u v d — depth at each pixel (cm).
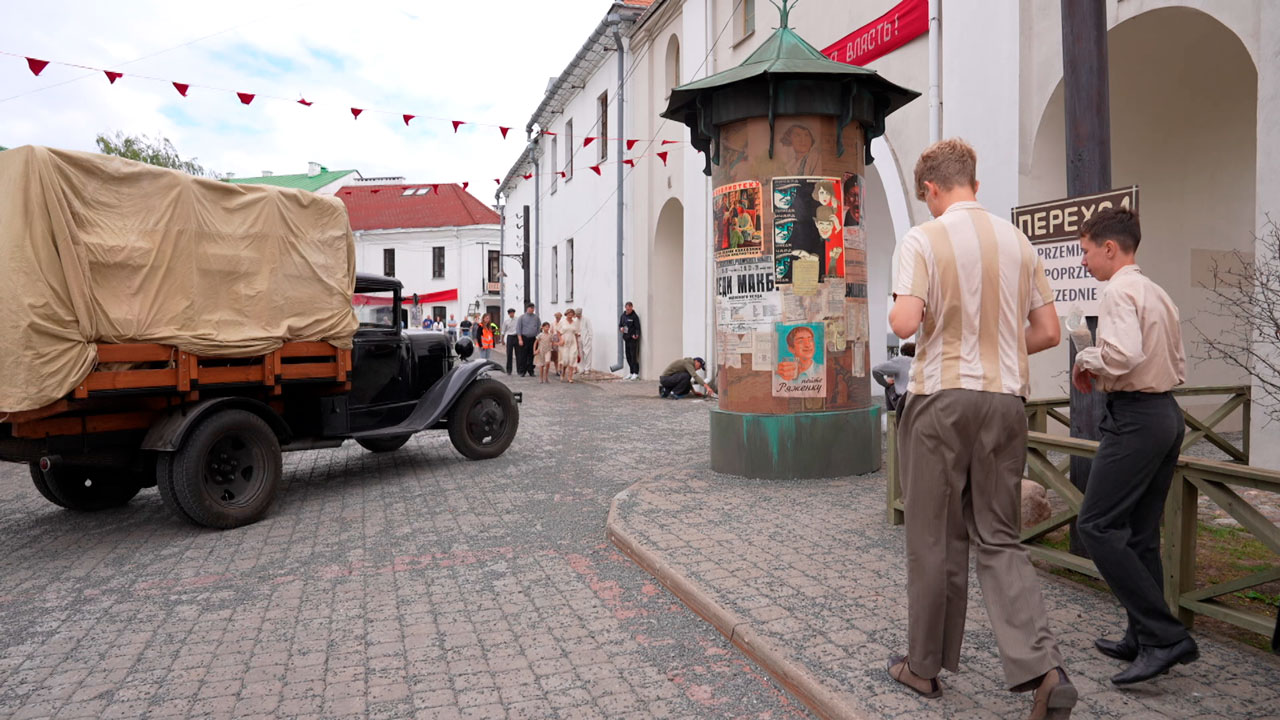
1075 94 408
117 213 552
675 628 380
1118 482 282
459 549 532
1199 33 686
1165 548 339
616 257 2059
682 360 1459
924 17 905
